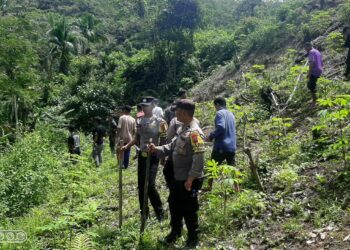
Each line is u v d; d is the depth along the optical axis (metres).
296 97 9.98
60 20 34.12
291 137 7.62
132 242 5.04
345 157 5.47
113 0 53.53
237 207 5.09
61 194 8.16
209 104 12.88
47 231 5.84
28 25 20.92
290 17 19.14
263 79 12.59
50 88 27.22
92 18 39.22
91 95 25.73
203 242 4.65
